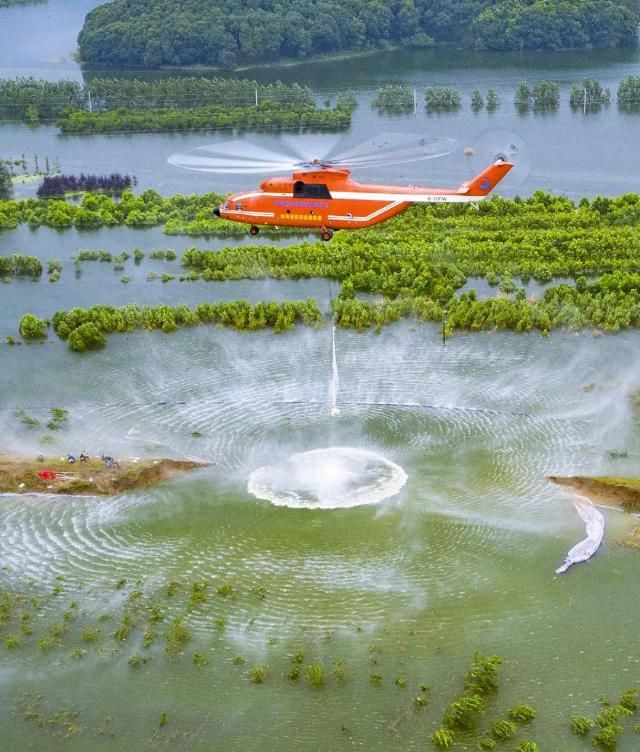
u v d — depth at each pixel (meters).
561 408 109.38
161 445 103.81
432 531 90.12
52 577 85.50
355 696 73.62
